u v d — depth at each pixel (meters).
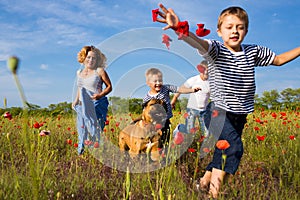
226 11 3.09
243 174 3.66
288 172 3.60
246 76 3.16
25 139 1.98
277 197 2.86
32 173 2.03
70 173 3.37
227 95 3.11
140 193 2.91
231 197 2.79
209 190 2.93
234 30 3.03
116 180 3.29
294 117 9.11
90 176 3.48
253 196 2.94
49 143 5.22
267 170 3.87
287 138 5.72
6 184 2.79
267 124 7.23
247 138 5.78
